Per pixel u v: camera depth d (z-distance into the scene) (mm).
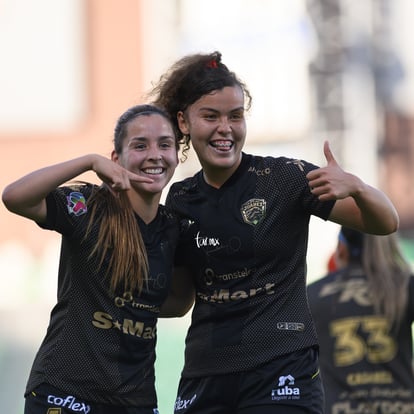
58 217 13648
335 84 65500
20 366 32188
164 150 14500
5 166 73250
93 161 13383
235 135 14445
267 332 14195
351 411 17047
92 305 13797
